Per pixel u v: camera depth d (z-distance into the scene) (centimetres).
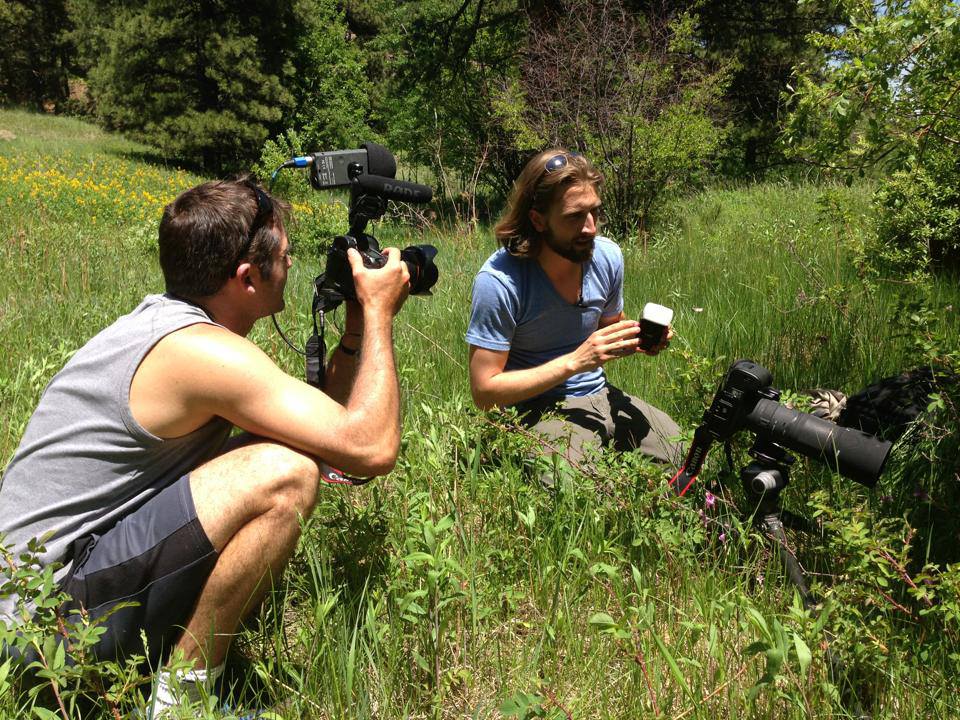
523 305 304
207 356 189
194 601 194
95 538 192
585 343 289
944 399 272
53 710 190
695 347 441
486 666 214
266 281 210
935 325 351
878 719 188
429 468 272
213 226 198
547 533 253
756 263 631
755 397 241
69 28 4666
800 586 225
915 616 217
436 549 207
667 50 1306
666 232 927
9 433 324
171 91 2934
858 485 278
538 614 232
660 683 198
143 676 186
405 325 516
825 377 392
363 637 213
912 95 304
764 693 191
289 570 243
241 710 189
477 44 1730
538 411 310
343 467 201
